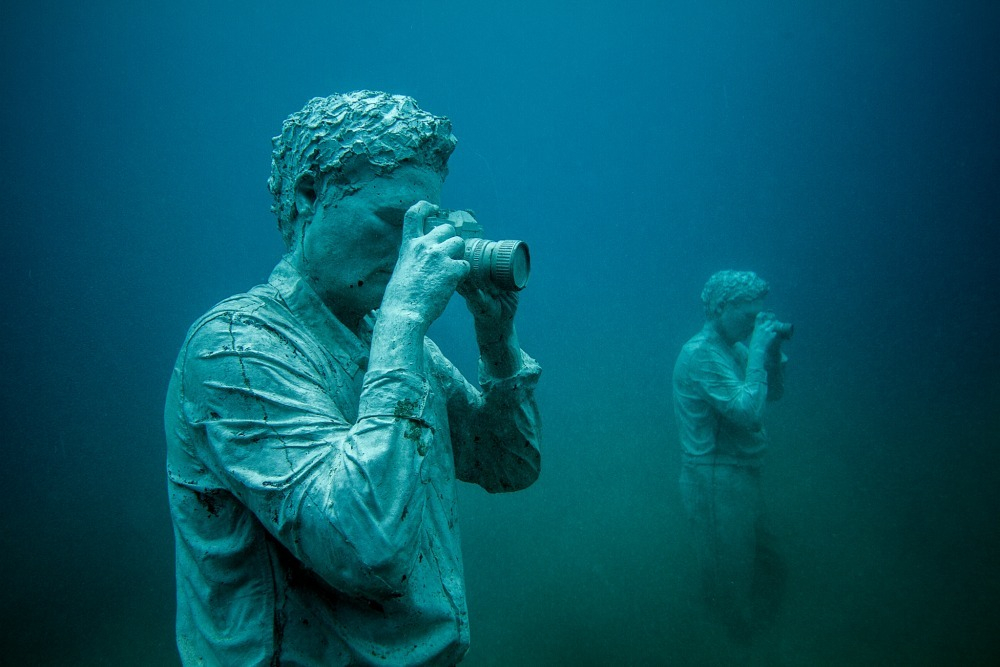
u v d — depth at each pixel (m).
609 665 5.20
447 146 1.51
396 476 1.20
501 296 1.66
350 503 1.16
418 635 1.45
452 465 1.74
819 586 5.96
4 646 6.20
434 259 1.34
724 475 5.20
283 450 1.24
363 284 1.48
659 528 7.94
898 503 7.85
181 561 1.43
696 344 5.29
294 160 1.46
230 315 1.37
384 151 1.40
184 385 1.33
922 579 5.96
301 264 1.50
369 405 1.25
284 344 1.38
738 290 5.11
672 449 11.15
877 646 5.00
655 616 5.84
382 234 1.44
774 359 5.41
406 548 1.20
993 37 23.61
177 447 1.38
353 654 1.39
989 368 13.66
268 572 1.37
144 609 6.79
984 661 4.70
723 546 5.20
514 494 9.40
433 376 1.77
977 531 6.86
